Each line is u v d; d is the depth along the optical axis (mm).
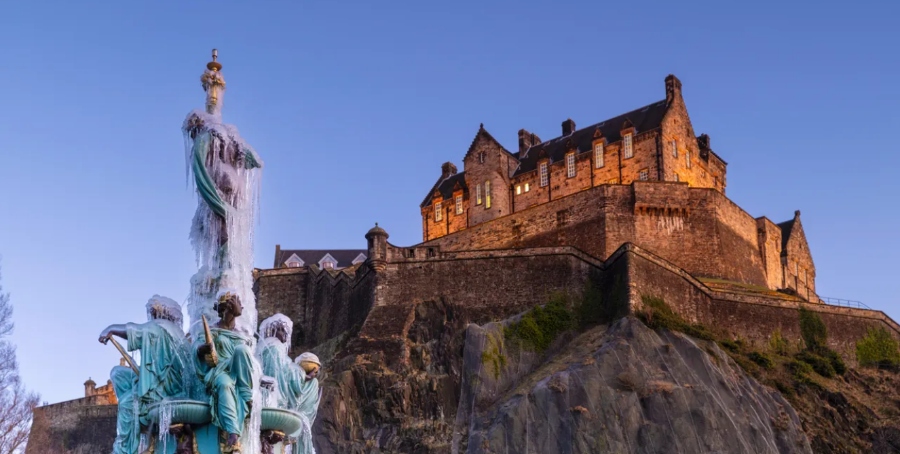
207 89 28453
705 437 87812
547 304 101000
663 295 100125
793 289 126688
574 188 121500
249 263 27125
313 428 93750
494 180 126875
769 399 95438
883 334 111750
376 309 103688
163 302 25797
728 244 115000
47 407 105938
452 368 98438
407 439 92750
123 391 24547
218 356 24422
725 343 101312
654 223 110812
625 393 89625
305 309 115562
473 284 103750
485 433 89062
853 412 99188
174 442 23891
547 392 89688
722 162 129750
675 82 121938
